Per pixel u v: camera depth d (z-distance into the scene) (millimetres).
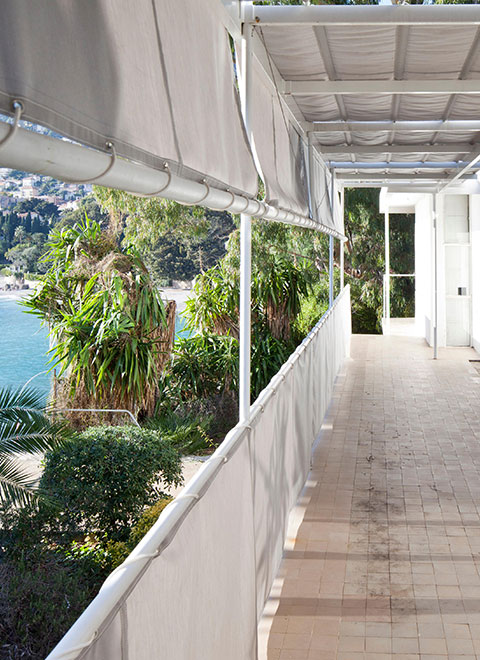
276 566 3980
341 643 3373
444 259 13500
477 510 5090
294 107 6195
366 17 3547
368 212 24000
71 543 4551
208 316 10414
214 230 16828
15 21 1238
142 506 4789
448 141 8117
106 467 4758
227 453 2572
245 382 3193
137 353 7844
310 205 6586
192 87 2246
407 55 4594
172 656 1812
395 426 7598
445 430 7402
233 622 2594
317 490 5551
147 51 1850
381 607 3713
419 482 5727
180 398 8766
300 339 12555
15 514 4258
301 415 5242
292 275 11273
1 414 4469
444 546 4477
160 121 1891
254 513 3227
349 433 7309
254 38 4027
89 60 1494
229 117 2814
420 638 3412
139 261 8328
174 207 13688
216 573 2336
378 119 6777
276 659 3240
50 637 3387
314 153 7168
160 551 1729
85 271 8195
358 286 24422
